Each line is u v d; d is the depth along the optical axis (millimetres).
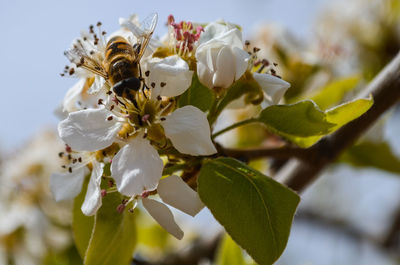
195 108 265
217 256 365
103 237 279
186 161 274
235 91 280
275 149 306
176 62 268
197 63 270
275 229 263
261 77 276
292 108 271
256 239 262
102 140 266
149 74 270
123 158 263
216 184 266
